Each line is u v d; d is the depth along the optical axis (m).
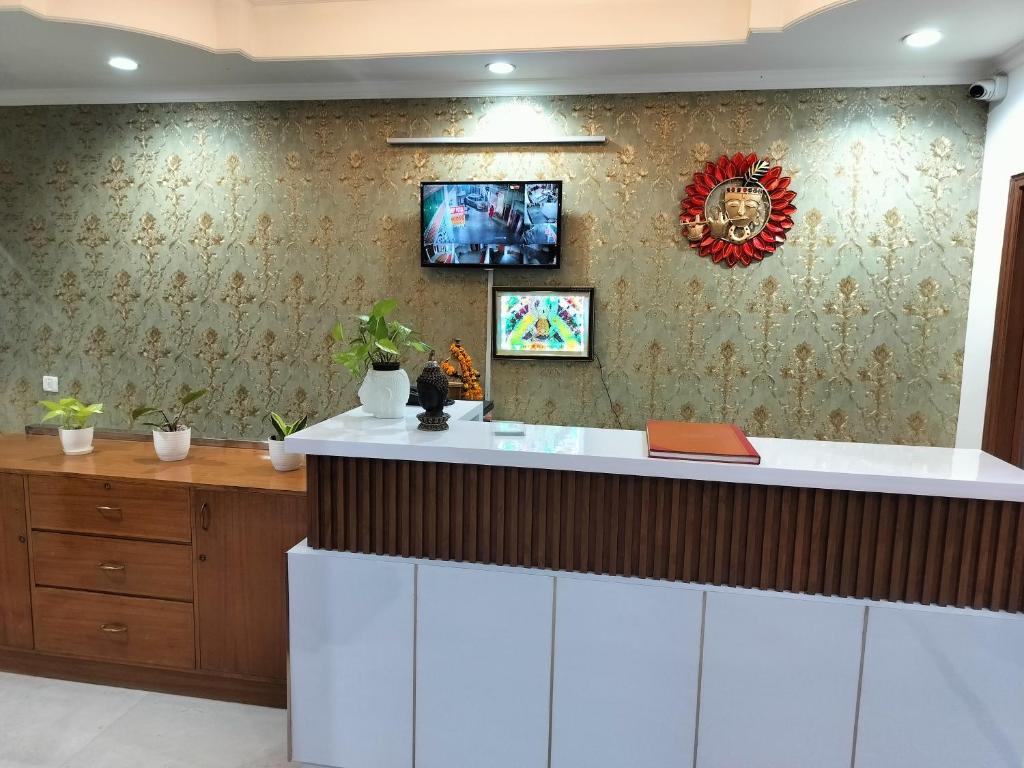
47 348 3.86
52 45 2.92
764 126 3.21
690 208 3.29
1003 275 2.87
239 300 3.67
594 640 1.76
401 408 2.14
